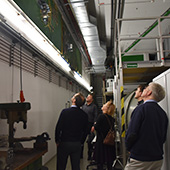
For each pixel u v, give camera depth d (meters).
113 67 10.73
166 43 5.50
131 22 5.22
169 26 5.40
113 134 2.95
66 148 2.41
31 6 2.77
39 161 1.86
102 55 7.92
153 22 5.24
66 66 5.21
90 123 4.27
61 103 5.33
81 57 8.48
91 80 12.91
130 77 3.81
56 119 4.75
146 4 4.35
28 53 3.05
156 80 2.46
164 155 2.09
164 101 2.12
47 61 3.66
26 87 2.99
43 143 1.89
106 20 5.71
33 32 2.88
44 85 3.89
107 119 2.97
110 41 8.13
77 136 2.48
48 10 3.28
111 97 9.72
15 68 2.64
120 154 3.79
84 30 5.42
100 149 2.95
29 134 3.04
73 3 3.96
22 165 1.38
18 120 1.72
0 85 2.24
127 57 7.41
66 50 5.25
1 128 2.20
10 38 2.42
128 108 3.37
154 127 1.67
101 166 2.96
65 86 5.93
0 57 2.24
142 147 1.64
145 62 3.00
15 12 2.26
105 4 4.70
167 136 2.00
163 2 4.29
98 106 11.79
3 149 1.35
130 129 1.71
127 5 4.40
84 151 5.22
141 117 1.68
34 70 3.32
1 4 1.98
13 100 2.56
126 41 6.59
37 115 3.44
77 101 2.62
